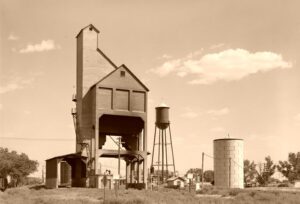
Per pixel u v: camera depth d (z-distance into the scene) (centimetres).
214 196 6412
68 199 5038
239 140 11106
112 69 8888
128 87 8419
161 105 9281
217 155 11219
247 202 4791
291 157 18988
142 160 8488
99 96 8250
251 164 18825
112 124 8656
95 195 5878
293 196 5850
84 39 8825
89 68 8762
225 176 11000
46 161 8650
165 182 10769
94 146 8156
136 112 8412
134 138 8831
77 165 8519
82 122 8494
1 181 14062
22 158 14362
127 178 8806
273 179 18900
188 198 5306
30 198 5200
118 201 4428
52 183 8344
